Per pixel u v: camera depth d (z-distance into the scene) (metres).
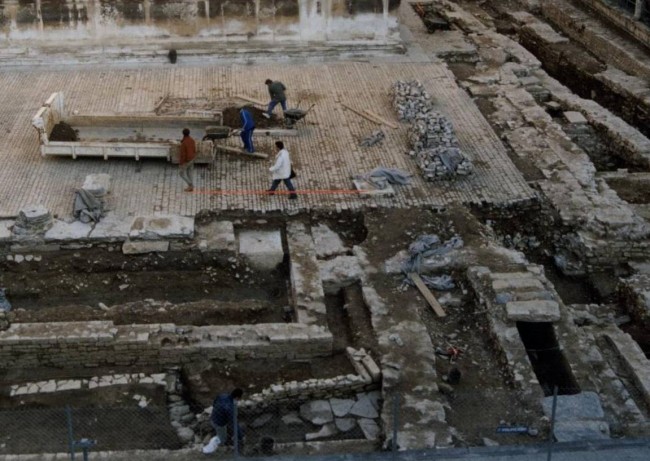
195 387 13.44
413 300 14.95
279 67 23.23
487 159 19.05
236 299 15.71
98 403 12.96
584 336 13.90
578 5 30.02
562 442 11.90
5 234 15.84
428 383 13.00
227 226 16.67
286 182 17.27
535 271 15.31
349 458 11.62
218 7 22.89
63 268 15.84
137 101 21.02
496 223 17.70
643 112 22.72
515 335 13.77
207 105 20.80
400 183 18.02
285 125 20.06
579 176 18.50
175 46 23.23
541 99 23.03
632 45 26.17
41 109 18.17
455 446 12.00
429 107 20.67
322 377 13.64
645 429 12.43
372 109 21.08
